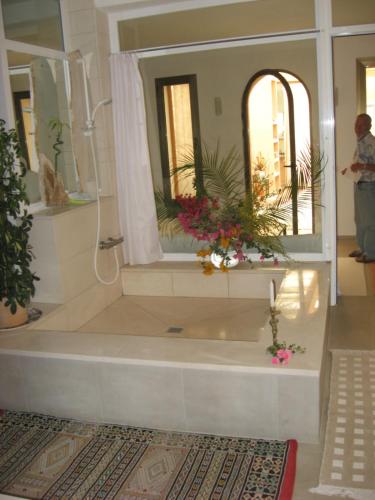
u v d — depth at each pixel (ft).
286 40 12.87
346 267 17.20
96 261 13.05
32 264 11.75
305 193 13.56
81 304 12.44
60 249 11.62
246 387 8.17
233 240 13.25
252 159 13.75
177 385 8.51
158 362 8.50
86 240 12.67
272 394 8.08
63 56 13.16
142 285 14.32
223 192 14.03
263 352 8.52
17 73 11.74
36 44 12.38
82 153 13.25
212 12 13.14
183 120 13.97
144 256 14.26
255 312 12.69
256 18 12.92
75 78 12.91
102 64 13.44
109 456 8.12
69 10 13.17
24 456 8.23
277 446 8.09
